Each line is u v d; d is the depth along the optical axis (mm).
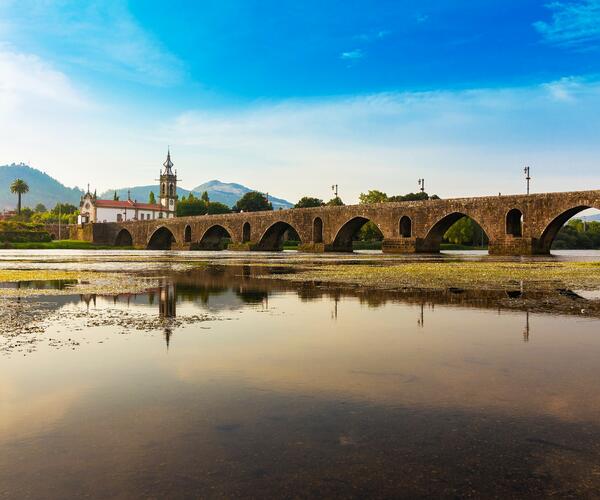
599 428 6246
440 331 12547
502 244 72625
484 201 74625
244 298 19375
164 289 22797
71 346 10742
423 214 82500
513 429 6215
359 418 6566
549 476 5055
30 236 142750
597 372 8750
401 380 8273
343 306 17125
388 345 10906
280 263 48469
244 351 10312
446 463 5324
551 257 63188
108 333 12211
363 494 4711
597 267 38844
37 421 6449
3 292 21438
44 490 4789
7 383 8062
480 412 6789
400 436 6004
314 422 6430
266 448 5680
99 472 5137
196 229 131125
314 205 189875
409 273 32781
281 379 8305
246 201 189375
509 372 8742
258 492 4750
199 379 8297
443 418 6570
